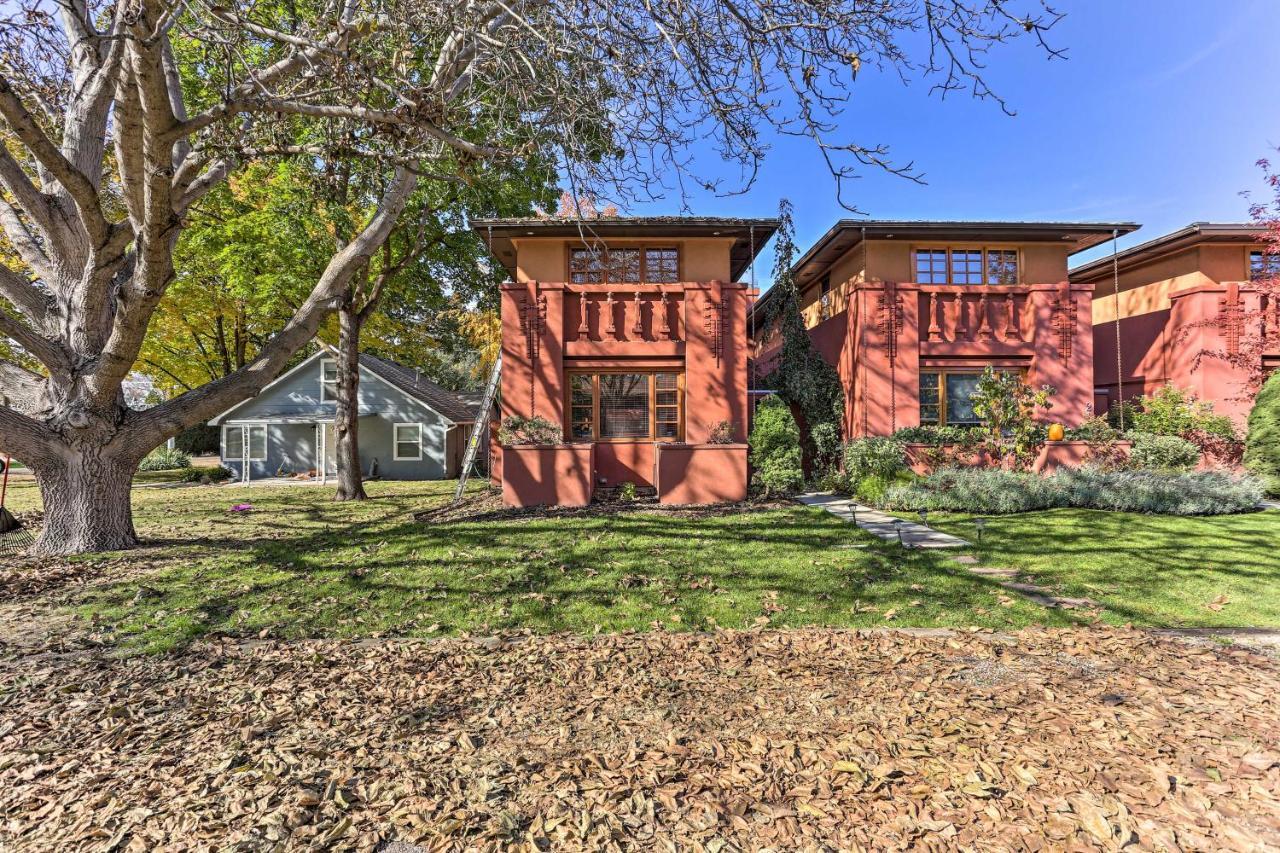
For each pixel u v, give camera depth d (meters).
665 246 12.93
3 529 9.59
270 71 5.12
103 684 3.95
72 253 7.88
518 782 2.77
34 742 3.22
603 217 6.41
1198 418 12.90
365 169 7.62
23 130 4.99
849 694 3.62
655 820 2.48
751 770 2.81
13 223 8.09
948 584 5.88
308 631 4.89
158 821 2.52
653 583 6.00
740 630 4.80
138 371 24.83
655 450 12.39
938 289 13.36
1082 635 4.57
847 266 14.65
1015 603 5.32
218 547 8.08
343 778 2.81
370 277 15.00
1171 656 4.15
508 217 13.10
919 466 12.30
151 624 5.07
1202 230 13.13
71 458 7.83
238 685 3.91
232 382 8.38
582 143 5.08
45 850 2.36
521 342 12.21
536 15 4.79
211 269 16.92
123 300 6.75
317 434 23.00
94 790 2.76
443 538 8.16
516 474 10.97
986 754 2.90
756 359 18.91
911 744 3.01
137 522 10.80
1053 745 2.98
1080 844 2.27
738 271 15.59
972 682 3.77
